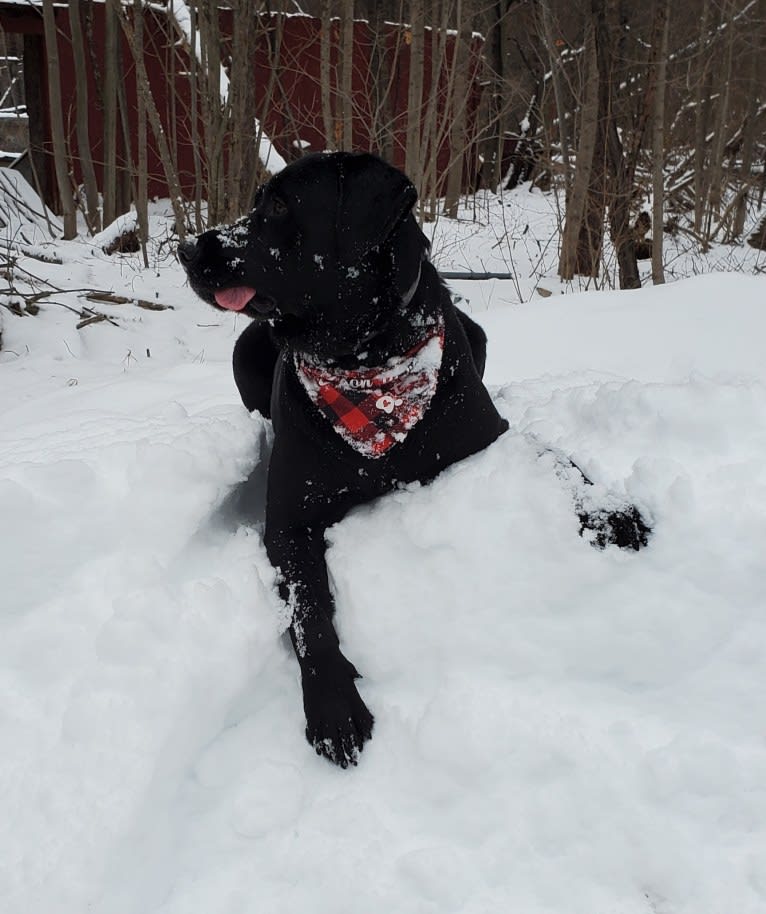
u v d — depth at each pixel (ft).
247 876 5.55
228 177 24.81
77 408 12.70
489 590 7.46
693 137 43.50
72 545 7.76
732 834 5.39
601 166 24.61
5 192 33.27
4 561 7.48
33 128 38.47
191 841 5.86
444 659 6.96
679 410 8.93
